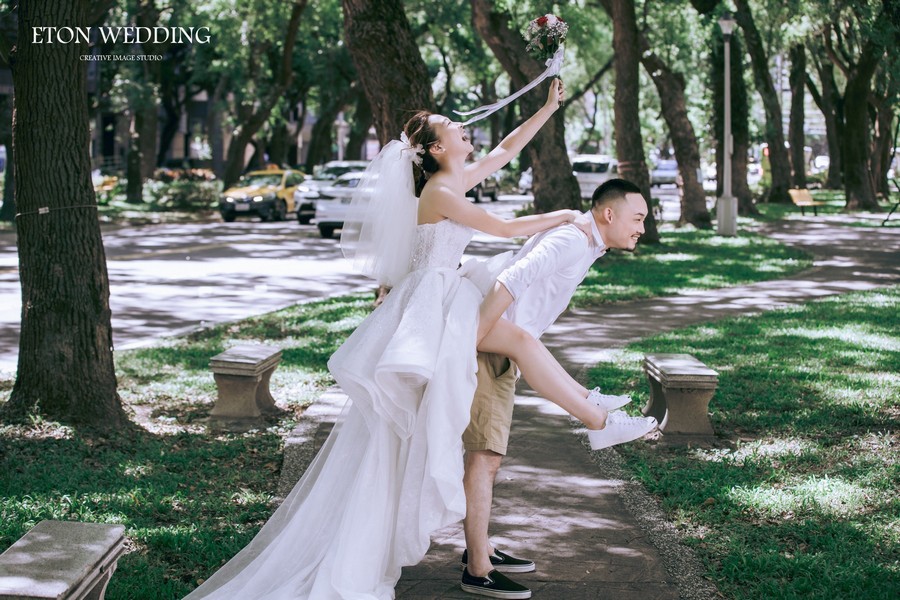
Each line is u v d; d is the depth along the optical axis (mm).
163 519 5344
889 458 6402
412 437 4215
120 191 39656
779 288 15453
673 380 6922
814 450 6645
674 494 5750
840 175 48906
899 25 11086
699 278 16453
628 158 21609
